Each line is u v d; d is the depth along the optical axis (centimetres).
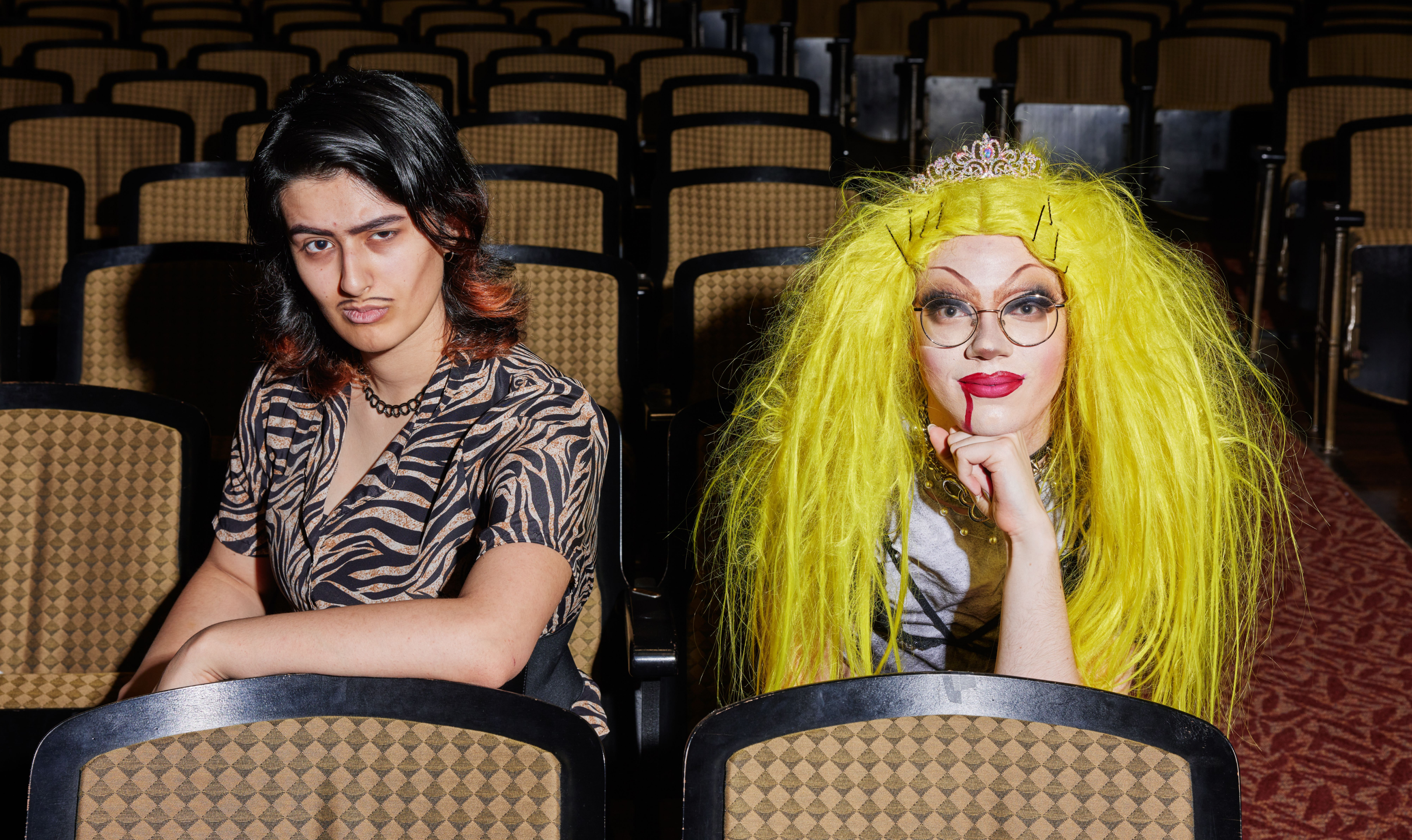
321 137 96
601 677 153
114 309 224
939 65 675
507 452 108
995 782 83
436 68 541
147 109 374
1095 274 99
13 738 130
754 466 116
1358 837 191
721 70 551
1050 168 110
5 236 303
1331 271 367
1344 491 326
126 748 81
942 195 101
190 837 82
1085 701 82
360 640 93
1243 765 209
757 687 114
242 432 120
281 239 106
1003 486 98
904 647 113
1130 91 596
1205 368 109
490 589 98
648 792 140
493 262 114
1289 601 265
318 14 717
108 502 151
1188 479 103
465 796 83
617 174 375
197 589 122
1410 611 261
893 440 105
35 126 368
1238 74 594
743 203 296
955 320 99
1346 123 374
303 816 83
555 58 534
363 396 114
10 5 749
